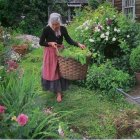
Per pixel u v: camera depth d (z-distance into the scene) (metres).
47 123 4.36
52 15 6.05
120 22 8.46
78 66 5.70
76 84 7.31
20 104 4.71
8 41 10.77
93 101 6.34
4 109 4.24
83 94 6.71
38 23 19.67
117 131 5.00
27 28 19.09
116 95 6.54
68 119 5.46
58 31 6.09
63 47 6.06
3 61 6.90
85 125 5.25
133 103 6.24
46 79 6.14
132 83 7.33
